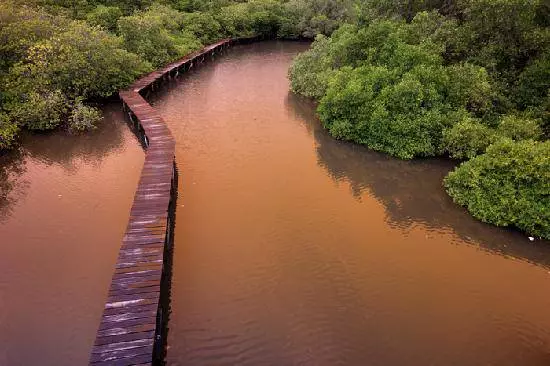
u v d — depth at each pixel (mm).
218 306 10359
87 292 10695
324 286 11070
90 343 9352
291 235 13000
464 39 19219
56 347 9234
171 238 12656
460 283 11219
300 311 10297
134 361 8039
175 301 10453
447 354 9281
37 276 11133
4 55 21172
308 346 9391
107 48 23125
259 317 10094
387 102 17938
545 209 12672
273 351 9258
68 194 14938
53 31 22578
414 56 18609
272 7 45812
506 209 13273
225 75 30844
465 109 17516
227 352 9195
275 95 26203
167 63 29469
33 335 9492
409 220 13844
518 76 17688
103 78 22359
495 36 18297
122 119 21734
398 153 17578
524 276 11492
